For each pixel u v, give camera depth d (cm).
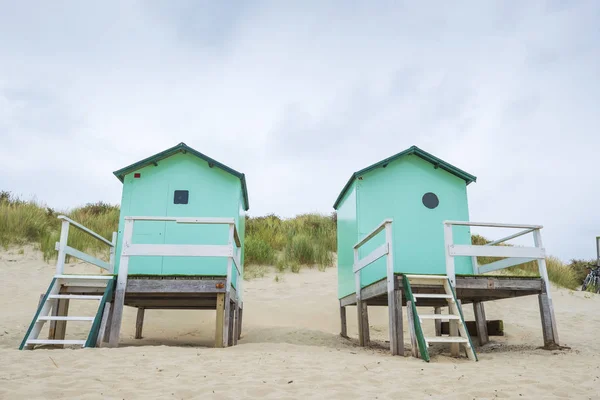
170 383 457
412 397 429
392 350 729
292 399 411
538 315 1291
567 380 516
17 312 1034
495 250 799
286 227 1995
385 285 793
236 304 928
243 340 988
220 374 503
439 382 493
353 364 588
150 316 1197
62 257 774
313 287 1491
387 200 1031
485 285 792
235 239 913
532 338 1008
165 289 764
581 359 701
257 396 421
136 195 942
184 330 1107
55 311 776
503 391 457
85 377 468
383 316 1324
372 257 837
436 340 683
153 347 693
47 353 603
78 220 1697
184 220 782
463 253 782
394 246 1002
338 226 1223
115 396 407
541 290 824
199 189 952
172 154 968
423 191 1048
